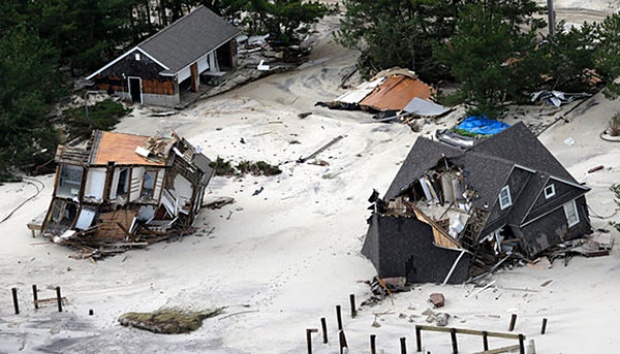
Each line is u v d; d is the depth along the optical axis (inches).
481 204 2778.1
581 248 2807.6
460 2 4544.8
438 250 2736.2
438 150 2965.1
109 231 3134.8
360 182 3538.4
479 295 2603.3
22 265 2972.4
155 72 4483.3
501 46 3897.6
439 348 2258.9
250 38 5300.2
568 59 3996.1
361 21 4712.1
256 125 4173.2
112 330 2524.6
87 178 3102.9
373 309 2571.4
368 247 2856.8
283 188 3555.6
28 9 4667.8
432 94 4320.9
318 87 4672.7
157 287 2824.8
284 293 2721.5
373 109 4242.1
